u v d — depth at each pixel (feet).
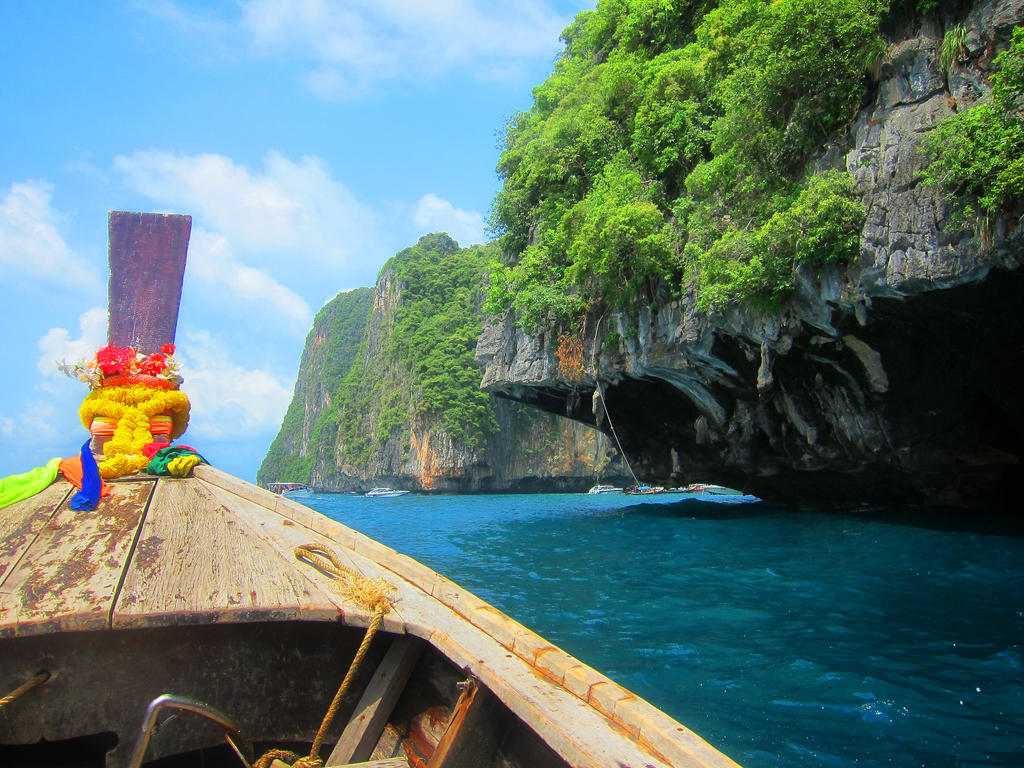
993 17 33.12
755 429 60.90
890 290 37.32
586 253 58.75
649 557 44.88
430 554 50.96
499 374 81.00
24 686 8.32
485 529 73.87
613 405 74.49
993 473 54.39
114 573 9.11
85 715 8.87
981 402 48.49
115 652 9.05
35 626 7.95
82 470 11.39
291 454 559.79
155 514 10.91
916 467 53.52
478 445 245.24
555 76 89.76
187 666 9.36
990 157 31.01
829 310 42.52
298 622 9.95
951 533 44.42
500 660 7.93
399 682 9.29
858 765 13.93
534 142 75.00
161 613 8.34
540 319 71.20
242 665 9.59
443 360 259.80
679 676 19.88
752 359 52.37
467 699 7.86
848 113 42.11
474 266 320.09
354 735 8.79
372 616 8.88
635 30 73.20
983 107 31.17
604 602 30.83
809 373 52.80
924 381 46.83
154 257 15.47
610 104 71.10
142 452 13.07
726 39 54.85
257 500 12.62
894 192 36.27
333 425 406.82
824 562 39.09
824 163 42.96
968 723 15.97
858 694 18.08
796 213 40.16
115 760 8.90
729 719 16.52
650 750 6.15
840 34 39.19
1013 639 22.86
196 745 9.21
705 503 94.94
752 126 46.78
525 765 7.61
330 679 9.97
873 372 45.78
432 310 318.04
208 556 9.83
